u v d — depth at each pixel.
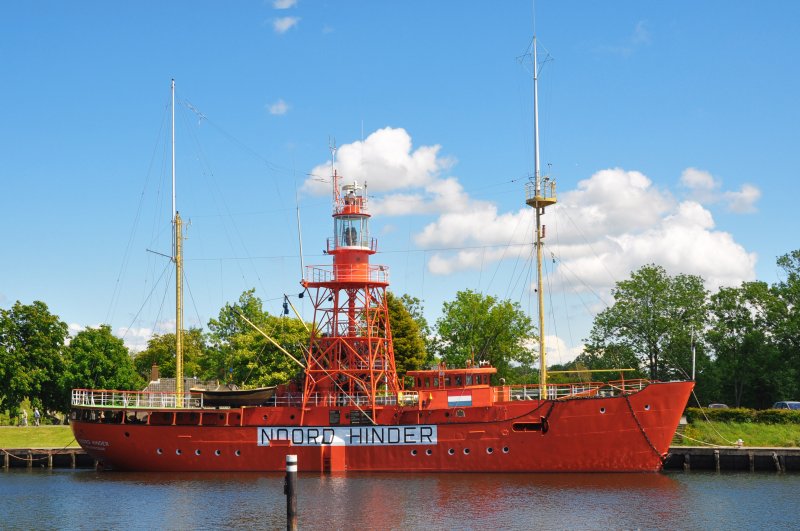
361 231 59.50
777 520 41.59
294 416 56.84
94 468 64.69
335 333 58.44
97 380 87.19
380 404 57.38
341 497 47.34
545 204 60.69
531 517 42.34
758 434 63.75
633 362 85.00
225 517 43.44
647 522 41.31
